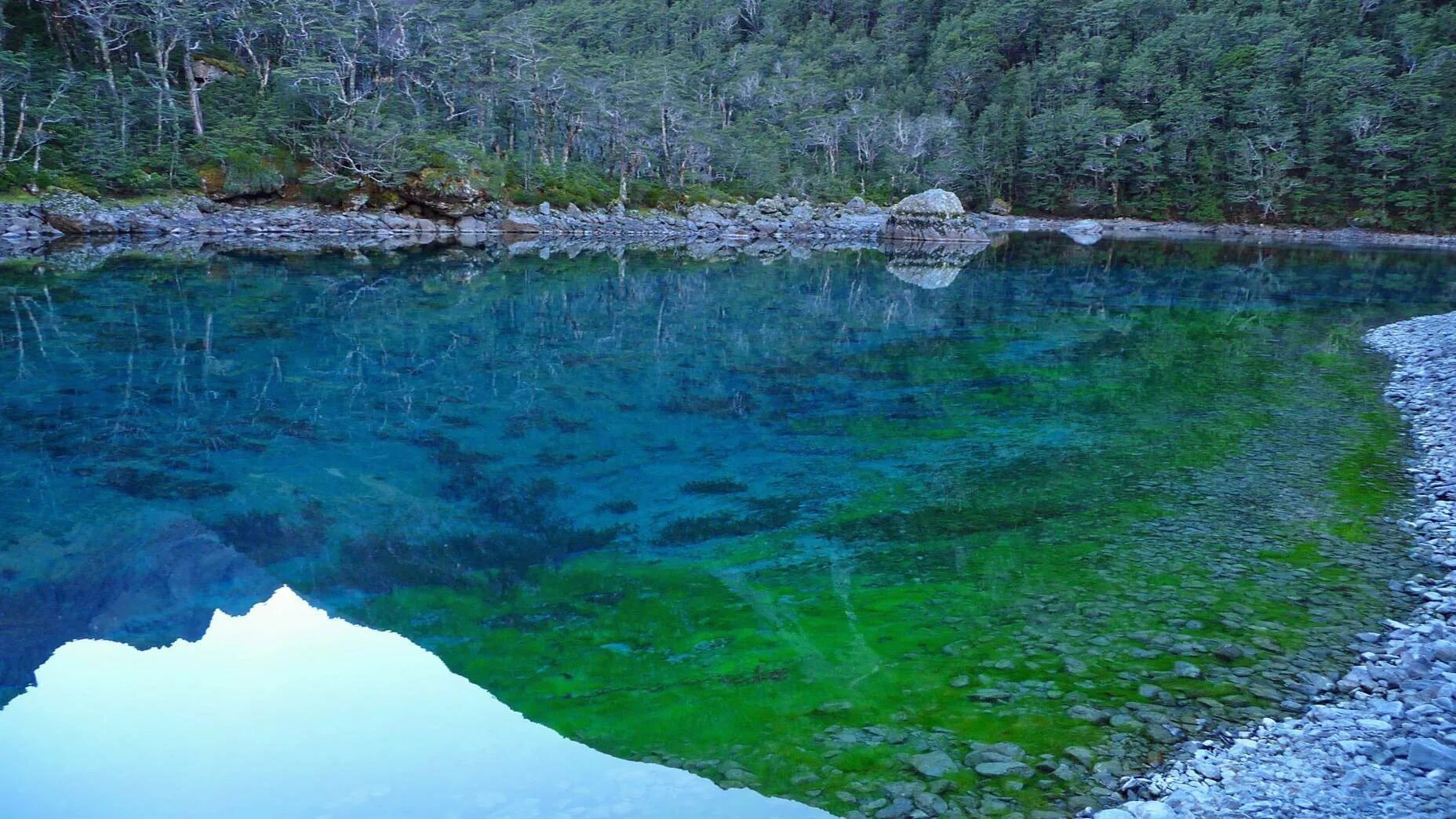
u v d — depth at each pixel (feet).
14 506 28.17
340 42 168.96
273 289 77.36
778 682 18.72
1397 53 239.50
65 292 70.28
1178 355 57.21
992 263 130.52
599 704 17.88
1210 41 268.21
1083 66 273.13
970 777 15.38
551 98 194.59
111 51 155.43
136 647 20.16
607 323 66.85
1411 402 43.75
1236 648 19.97
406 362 51.37
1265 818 14.19
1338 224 221.87
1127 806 14.56
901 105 290.15
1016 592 23.17
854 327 67.51
